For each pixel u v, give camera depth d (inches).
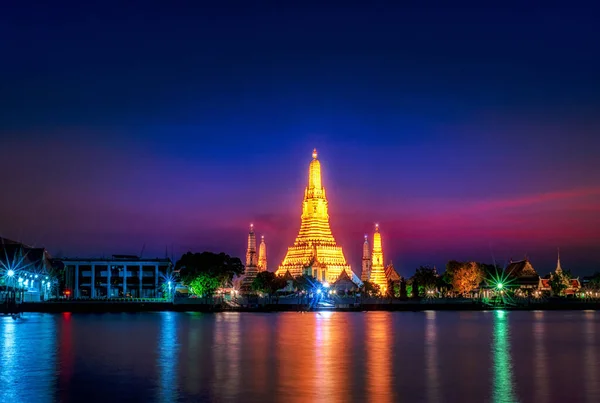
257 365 3543.3
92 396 2765.7
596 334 5423.2
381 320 7372.1
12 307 7726.4
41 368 3452.3
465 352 4138.8
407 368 3449.8
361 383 3024.1
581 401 2677.2
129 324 6437.0
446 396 2758.4
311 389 2888.8
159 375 3230.8
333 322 6953.7
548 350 4264.3
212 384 2999.5
